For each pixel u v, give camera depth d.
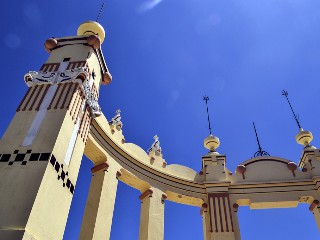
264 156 21.34
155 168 19.73
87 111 15.07
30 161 11.42
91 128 16.83
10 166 11.33
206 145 22.44
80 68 14.81
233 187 19.97
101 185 16.12
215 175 20.44
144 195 18.69
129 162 18.73
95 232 14.45
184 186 20.03
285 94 24.73
